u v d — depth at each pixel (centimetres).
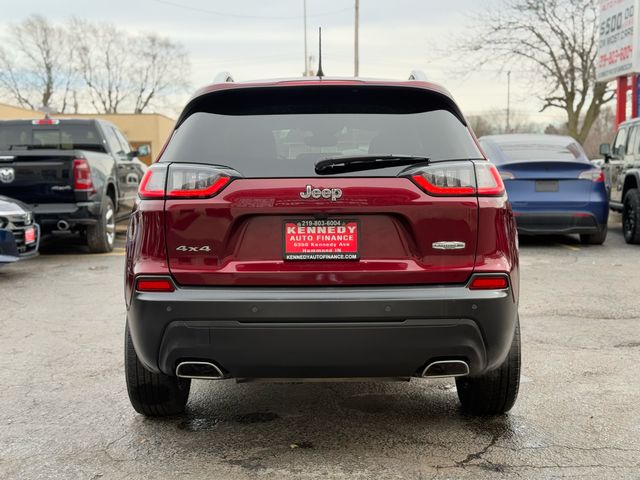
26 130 1051
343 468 286
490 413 344
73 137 1048
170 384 326
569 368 422
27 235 738
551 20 3122
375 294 267
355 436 321
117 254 956
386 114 300
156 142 4175
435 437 318
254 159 282
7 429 332
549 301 617
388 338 266
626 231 1018
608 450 303
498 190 281
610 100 3119
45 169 873
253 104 303
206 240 274
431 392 385
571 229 920
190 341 270
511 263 280
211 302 266
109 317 570
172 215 275
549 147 983
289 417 347
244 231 274
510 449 304
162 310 270
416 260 274
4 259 700
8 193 877
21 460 297
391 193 272
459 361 273
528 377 405
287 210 271
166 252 276
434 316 267
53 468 289
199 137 293
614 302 612
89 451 306
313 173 277
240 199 272
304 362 270
